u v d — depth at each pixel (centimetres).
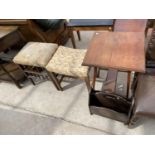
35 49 164
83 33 264
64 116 166
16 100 192
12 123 172
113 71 175
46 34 197
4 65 179
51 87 196
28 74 192
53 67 149
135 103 114
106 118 155
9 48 186
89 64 111
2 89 208
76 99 178
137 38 124
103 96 131
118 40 125
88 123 156
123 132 144
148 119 148
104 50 118
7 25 174
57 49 165
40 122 167
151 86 117
